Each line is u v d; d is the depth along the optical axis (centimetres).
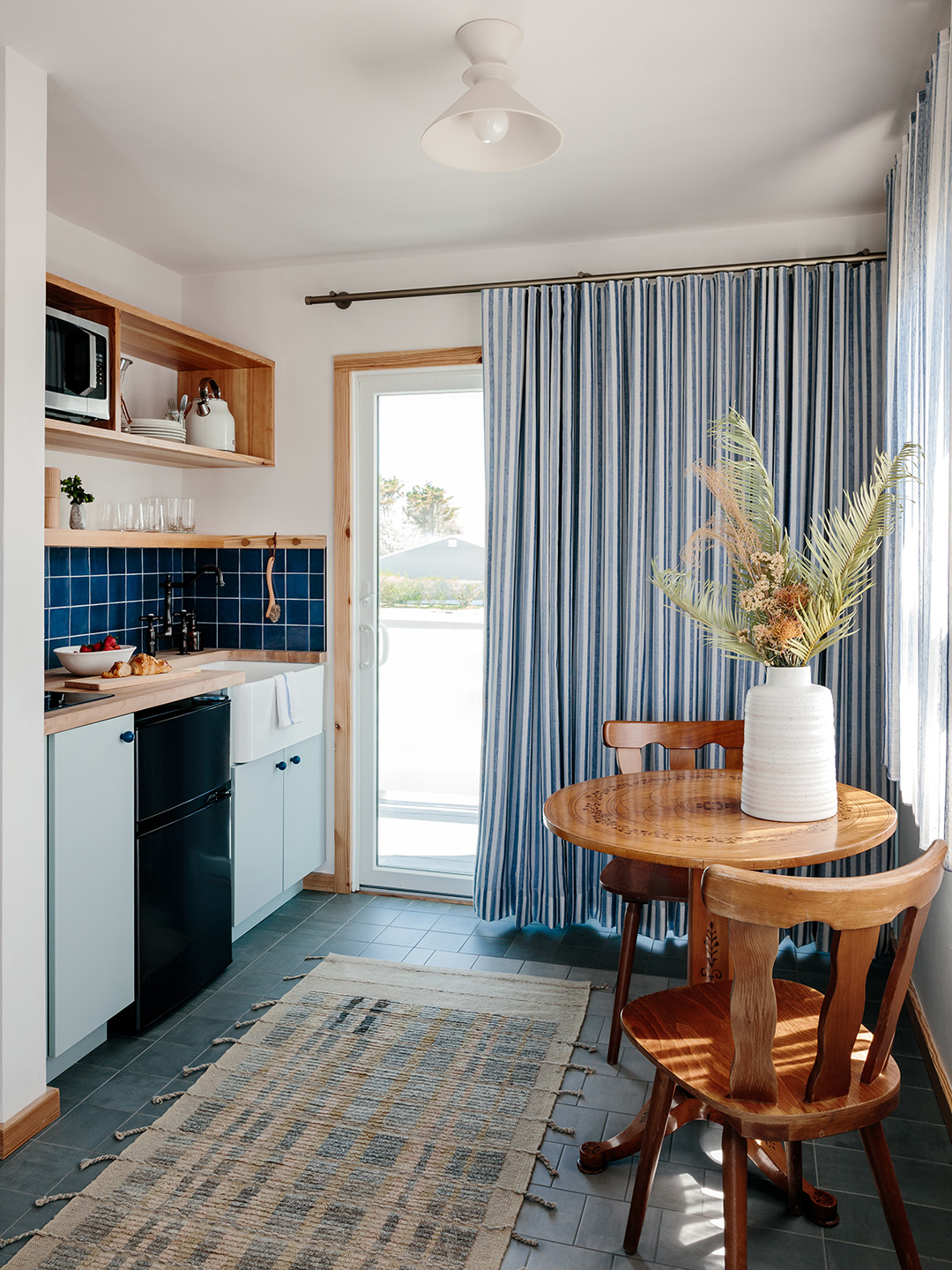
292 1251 178
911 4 194
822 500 312
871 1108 151
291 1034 261
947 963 226
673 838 199
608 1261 177
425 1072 241
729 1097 152
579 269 342
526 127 199
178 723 275
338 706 379
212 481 391
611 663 333
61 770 227
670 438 325
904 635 238
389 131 253
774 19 199
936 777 195
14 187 209
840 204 304
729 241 327
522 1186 196
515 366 336
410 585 374
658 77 223
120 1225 185
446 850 378
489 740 344
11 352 207
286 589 383
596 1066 245
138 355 350
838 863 316
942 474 191
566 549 334
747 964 146
